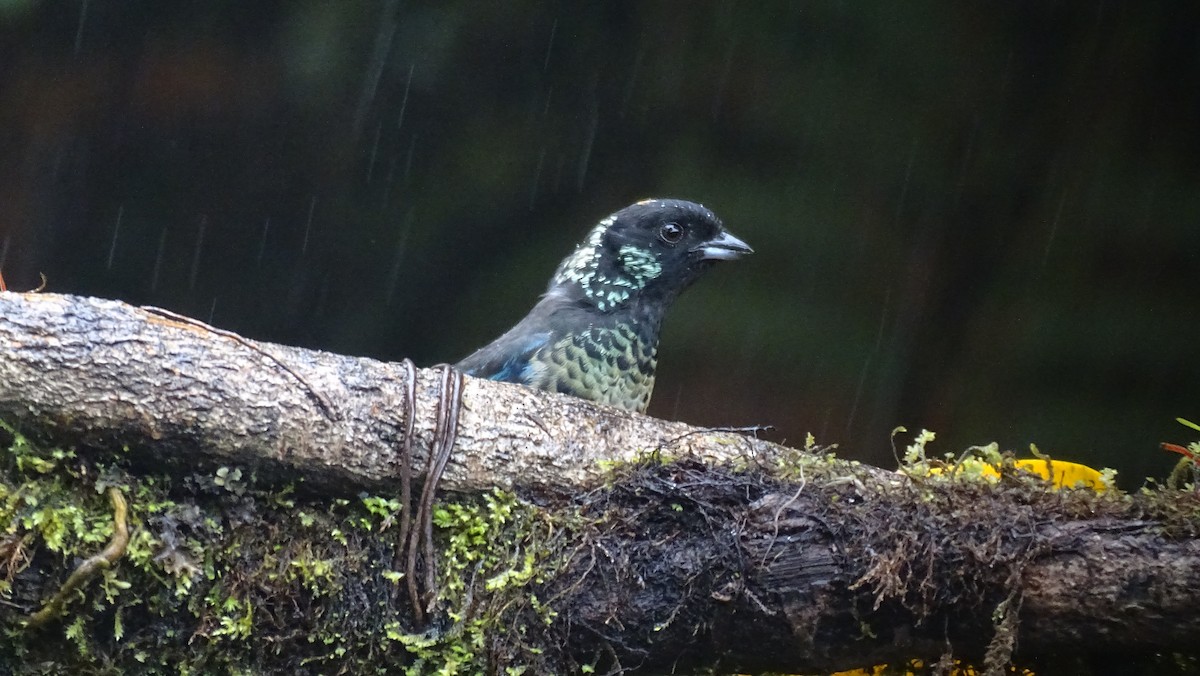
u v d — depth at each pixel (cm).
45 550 400
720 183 1327
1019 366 1312
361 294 1374
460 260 1372
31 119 1259
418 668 437
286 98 1295
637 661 461
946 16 1255
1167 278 1268
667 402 1355
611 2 1275
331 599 432
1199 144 1246
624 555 452
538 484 459
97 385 397
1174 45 1221
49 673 405
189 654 419
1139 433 1287
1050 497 462
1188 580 434
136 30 1248
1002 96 1273
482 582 445
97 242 1320
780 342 1345
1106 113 1256
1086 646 454
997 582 446
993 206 1305
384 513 438
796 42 1280
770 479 466
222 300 1360
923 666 474
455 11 1264
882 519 452
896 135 1295
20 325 391
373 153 1323
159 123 1287
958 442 1335
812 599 448
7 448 395
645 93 1307
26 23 1221
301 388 425
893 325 1339
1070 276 1293
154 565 408
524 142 1330
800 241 1334
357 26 1268
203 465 417
